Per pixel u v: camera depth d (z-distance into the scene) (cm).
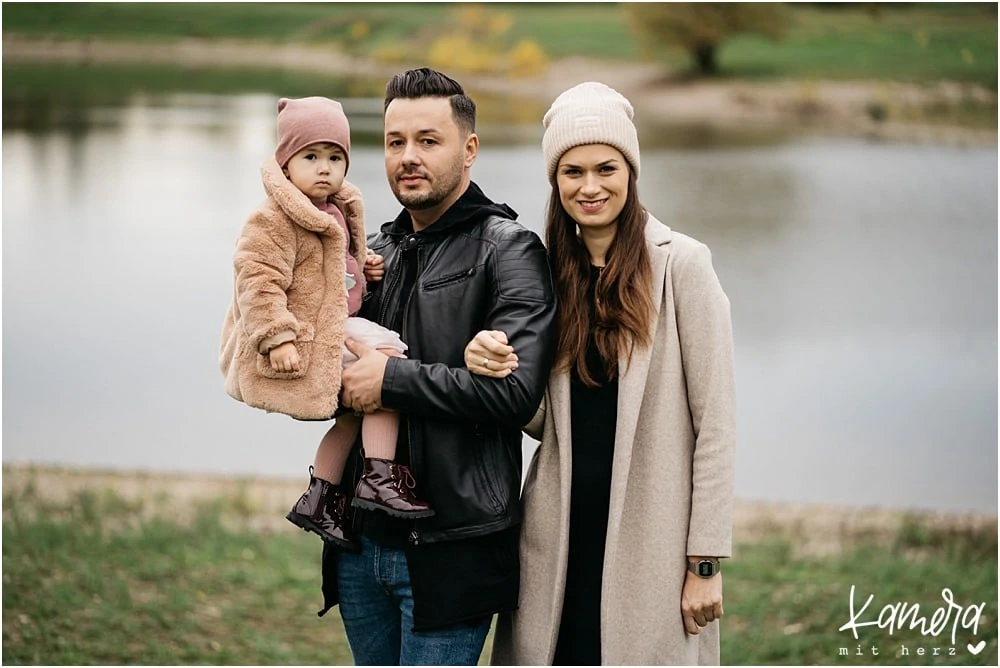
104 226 1261
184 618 511
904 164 1420
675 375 276
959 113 1420
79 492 711
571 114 268
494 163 1423
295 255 268
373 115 1429
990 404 917
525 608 281
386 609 290
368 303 287
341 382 265
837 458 812
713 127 1553
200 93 1593
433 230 278
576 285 278
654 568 274
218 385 1002
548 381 278
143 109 1595
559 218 281
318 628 510
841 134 1495
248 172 1442
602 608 272
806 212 1320
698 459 274
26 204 1314
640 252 275
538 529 280
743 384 977
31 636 483
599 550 278
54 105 1558
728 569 580
